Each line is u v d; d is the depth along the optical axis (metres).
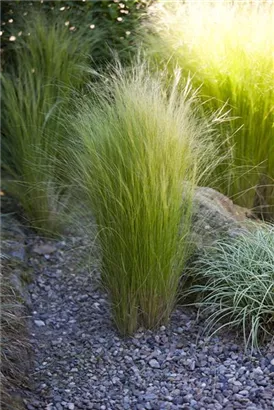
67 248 4.25
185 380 3.08
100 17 5.25
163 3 4.86
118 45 5.00
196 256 3.59
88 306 3.70
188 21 4.46
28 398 2.99
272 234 3.63
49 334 3.47
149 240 3.19
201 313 3.49
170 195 3.18
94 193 3.21
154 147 3.13
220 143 4.26
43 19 4.92
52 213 4.38
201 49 4.31
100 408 2.93
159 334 3.38
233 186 4.35
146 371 3.15
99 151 3.16
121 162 3.11
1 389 2.91
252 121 4.23
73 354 3.30
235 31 4.31
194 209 3.62
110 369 3.18
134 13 4.99
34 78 4.70
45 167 4.34
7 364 3.07
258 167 4.31
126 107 3.25
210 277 3.50
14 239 4.27
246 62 4.20
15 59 5.01
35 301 3.77
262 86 4.18
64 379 3.13
